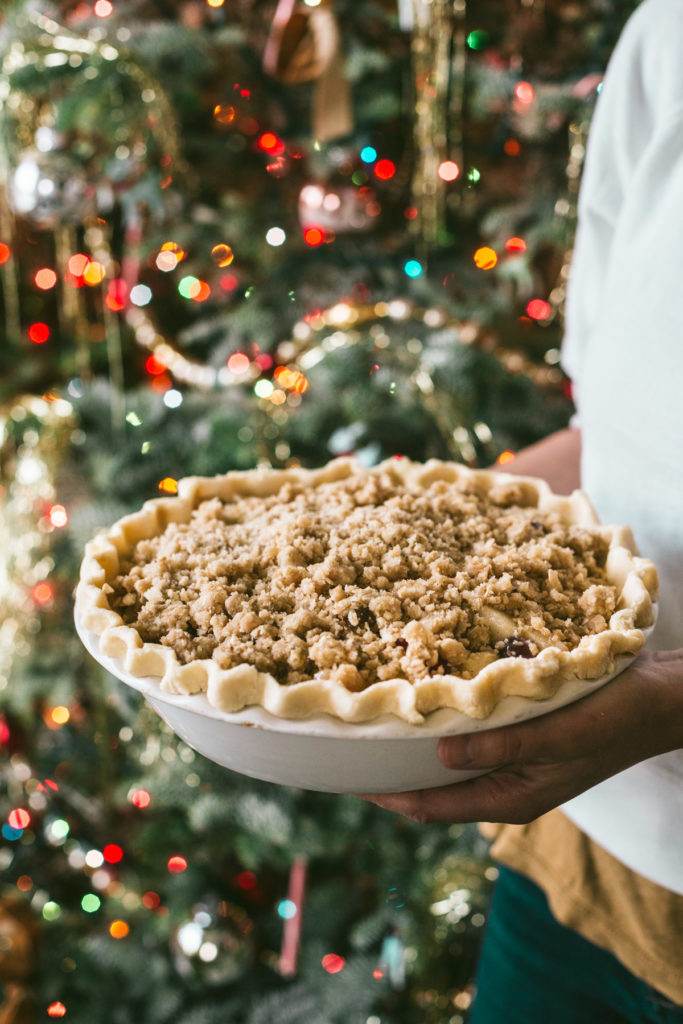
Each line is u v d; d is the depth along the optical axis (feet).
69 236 4.46
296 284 4.21
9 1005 4.07
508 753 1.97
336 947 4.33
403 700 1.93
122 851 4.69
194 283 4.24
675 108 2.41
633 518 2.48
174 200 4.09
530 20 3.87
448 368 3.75
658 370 2.39
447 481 2.59
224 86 4.19
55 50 3.73
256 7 4.22
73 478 4.34
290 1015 3.95
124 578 2.23
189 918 4.23
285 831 3.89
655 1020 2.60
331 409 4.01
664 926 2.51
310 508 2.43
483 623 2.11
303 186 4.40
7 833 4.62
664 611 2.43
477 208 4.35
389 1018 4.01
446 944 3.96
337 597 2.12
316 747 1.96
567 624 2.13
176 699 1.98
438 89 3.76
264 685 1.95
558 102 3.53
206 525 2.37
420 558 2.21
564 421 4.06
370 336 4.00
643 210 2.48
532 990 2.83
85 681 4.60
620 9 3.45
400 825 4.23
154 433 4.20
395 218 4.35
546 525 2.40
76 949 4.37
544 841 2.74
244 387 4.32
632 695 2.02
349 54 3.98
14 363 4.61
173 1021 4.18
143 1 4.13
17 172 3.80
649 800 2.43
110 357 4.56
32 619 4.50
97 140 3.86
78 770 4.79
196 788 4.11
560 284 4.05
